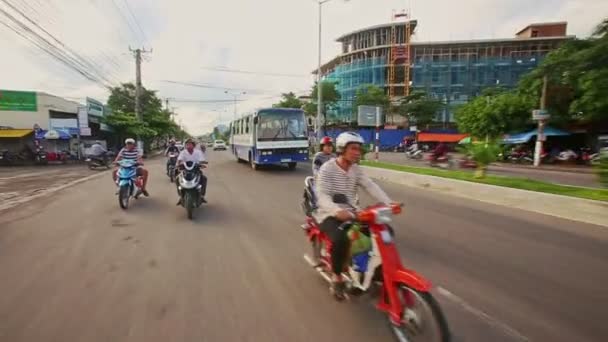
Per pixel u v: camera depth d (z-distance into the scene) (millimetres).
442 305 3643
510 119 28922
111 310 3459
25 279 4195
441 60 61344
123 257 4992
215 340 2965
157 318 3314
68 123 26359
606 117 21172
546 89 25094
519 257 5086
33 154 23703
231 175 15664
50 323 3215
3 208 8430
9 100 25031
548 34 60438
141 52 34125
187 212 7566
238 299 3723
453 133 53188
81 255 5066
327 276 4035
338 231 3480
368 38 68625
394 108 56844
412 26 66062
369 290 3352
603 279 4316
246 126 19703
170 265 4695
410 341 2830
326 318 3344
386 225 3076
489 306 3621
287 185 12500
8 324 3197
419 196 10258
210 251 5293
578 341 3010
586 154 26156
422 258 5039
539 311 3521
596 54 19484
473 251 5344
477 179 10766
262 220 7285
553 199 7762
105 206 8734
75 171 18703
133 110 44406
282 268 4621
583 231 6469
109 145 34344
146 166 21500
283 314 3414
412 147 32656
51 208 8461
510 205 8727
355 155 3480
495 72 58938
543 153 27219
